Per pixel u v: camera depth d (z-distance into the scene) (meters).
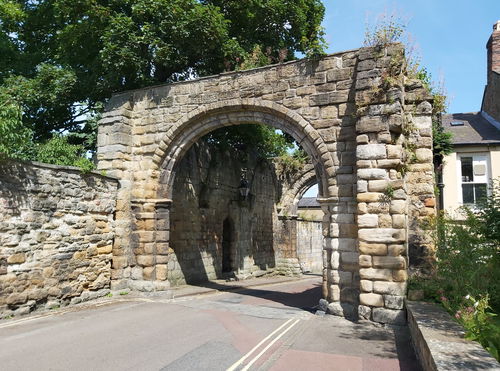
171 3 13.06
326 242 10.30
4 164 9.14
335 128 10.39
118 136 12.78
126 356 6.55
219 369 5.96
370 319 8.95
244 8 15.42
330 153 10.35
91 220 11.56
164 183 12.79
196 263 17.23
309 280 21.61
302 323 9.08
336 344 7.32
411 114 10.08
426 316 6.64
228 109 11.93
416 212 9.73
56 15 15.25
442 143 12.70
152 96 13.01
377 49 9.68
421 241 9.52
